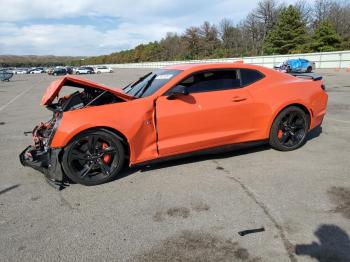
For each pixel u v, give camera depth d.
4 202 3.66
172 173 4.29
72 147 3.81
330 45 46.06
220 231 2.92
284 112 4.84
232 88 4.55
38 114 10.12
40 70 79.00
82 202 3.59
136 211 3.35
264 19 67.44
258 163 4.55
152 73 5.14
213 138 4.42
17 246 2.81
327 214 3.12
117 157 4.05
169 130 4.19
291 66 28.94
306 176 4.04
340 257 2.51
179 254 2.63
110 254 2.66
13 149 5.91
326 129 6.35
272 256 2.55
